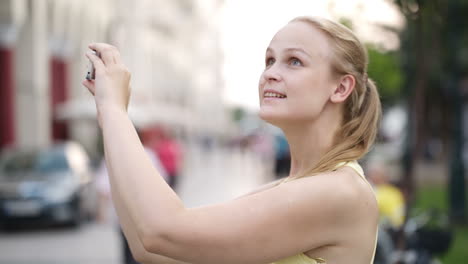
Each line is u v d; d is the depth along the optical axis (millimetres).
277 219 1135
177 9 51312
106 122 1191
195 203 13789
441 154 28953
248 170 26750
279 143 19531
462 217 10297
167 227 1079
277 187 1180
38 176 10977
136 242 1343
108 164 1152
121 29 31234
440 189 16344
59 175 11117
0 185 10609
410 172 4188
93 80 1297
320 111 1321
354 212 1196
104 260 8102
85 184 11422
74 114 20750
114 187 1286
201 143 56312
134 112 19859
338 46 1315
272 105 1318
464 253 7367
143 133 7145
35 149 11875
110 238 9953
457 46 8414
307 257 1210
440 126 26609
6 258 8234
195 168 28578
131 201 1101
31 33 18203
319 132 1356
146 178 1109
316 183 1185
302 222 1151
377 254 5168
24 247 9109
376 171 6117
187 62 59406
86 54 1297
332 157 1299
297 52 1303
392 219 5547
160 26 42375
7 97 18047
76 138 22562
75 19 22859
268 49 1360
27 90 18297
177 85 52219
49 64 21609
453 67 9789
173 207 1098
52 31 20734
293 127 1348
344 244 1196
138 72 33812
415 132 4246
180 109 53469
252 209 1133
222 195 15727
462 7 7289
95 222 11781
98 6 25750
